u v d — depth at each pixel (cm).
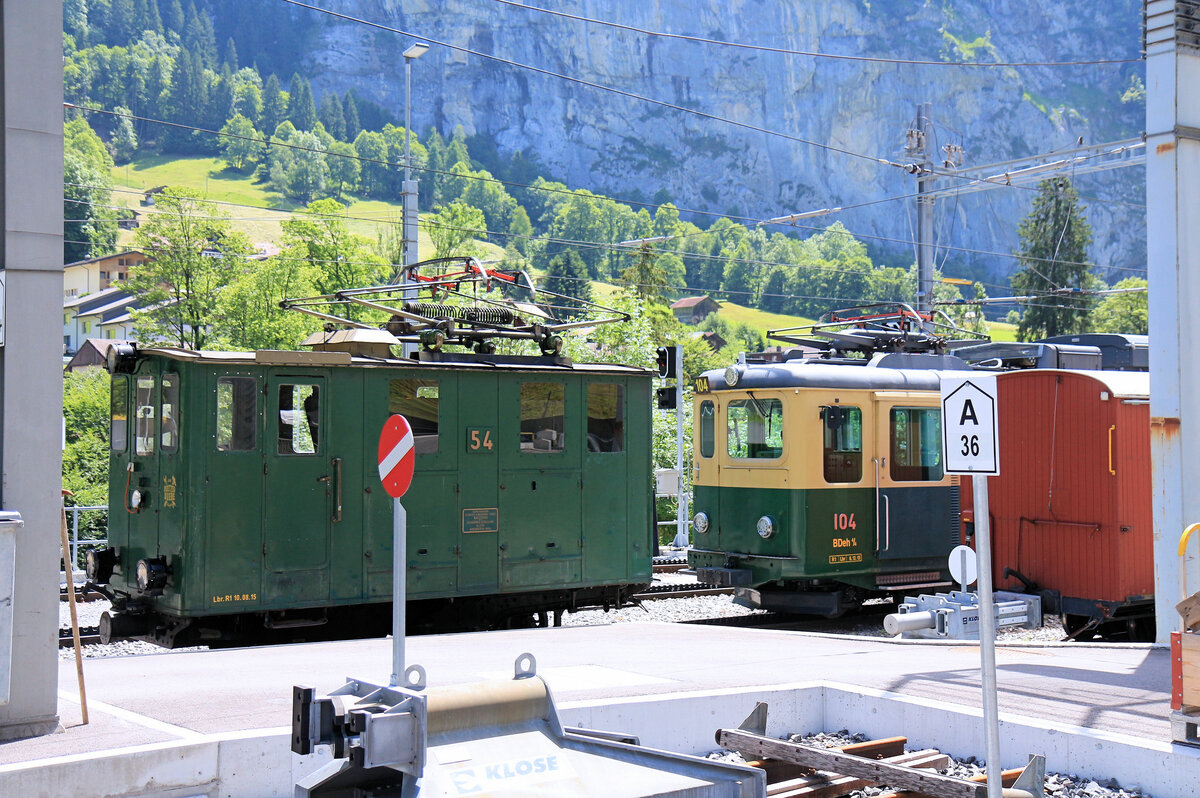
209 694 739
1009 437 1340
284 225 7094
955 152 2570
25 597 620
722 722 743
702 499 1631
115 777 546
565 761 496
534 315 1392
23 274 644
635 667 891
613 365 1403
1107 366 1734
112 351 1166
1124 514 1228
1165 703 751
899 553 1544
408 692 467
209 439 1105
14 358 637
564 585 1330
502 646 1042
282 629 1193
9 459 628
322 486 1167
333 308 5534
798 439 1481
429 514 1234
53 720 620
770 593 1532
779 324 17475
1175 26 1027
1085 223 9544
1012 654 998
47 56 659
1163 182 1032
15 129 646
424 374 1238
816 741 757
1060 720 694
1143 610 1309
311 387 1167
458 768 470
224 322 6856
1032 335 9462
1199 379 1030
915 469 1577
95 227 14700
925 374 1611
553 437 1332
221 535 1105
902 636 1293
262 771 589
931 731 723
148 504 1156
